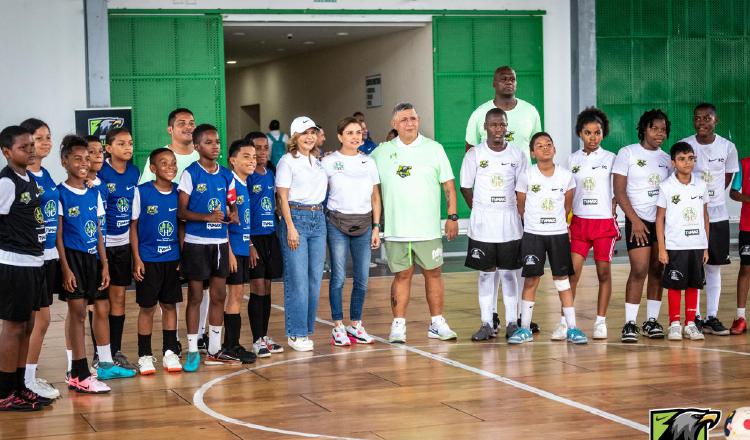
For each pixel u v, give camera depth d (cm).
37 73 1421
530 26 1652
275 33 1745
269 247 734
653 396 573
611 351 712
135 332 839
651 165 758
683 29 1711
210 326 700
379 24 1619
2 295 561
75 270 609
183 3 1502
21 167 567
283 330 838
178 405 576
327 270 1292
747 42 1742
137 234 661
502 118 753
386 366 675
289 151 730
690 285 750
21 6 1411
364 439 495
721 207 782
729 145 786
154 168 663
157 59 1503
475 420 527
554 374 637
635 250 749
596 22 1673
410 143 765
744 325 778
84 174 613
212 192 671
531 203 745
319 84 2114
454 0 1622
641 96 1698
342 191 751
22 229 562
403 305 771
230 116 2698
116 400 593
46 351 761
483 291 775
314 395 594
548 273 1197
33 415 559
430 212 763
